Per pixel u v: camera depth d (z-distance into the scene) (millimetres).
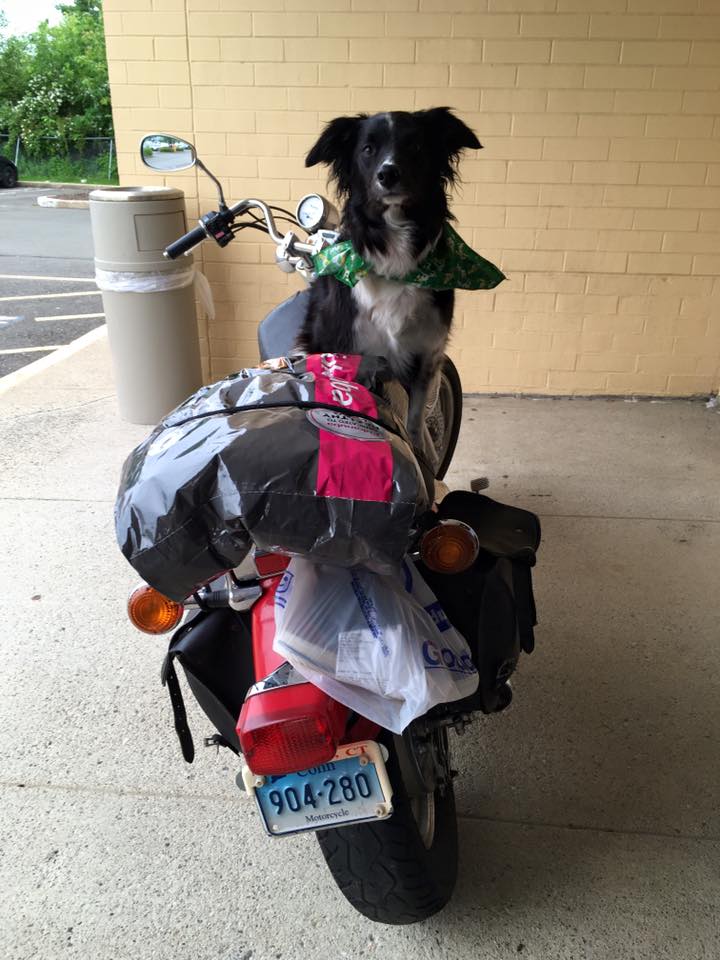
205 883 1898
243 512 1334
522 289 5188
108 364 6121
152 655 2748
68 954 1733
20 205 18938
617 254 5059
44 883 1901
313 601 1482
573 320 5242
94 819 2084
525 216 5020
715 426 4910
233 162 5105
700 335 5211
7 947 1752
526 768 2238
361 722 1507
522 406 5273
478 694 1681
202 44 4852
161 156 2400
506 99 4781
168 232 4496
